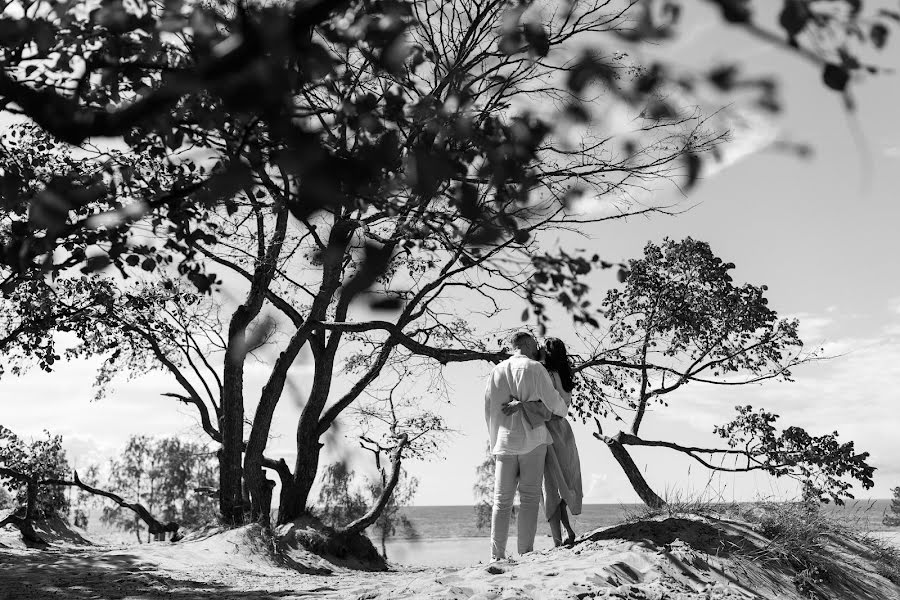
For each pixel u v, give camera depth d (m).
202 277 4.88
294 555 15.46
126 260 4.99
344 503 19.95
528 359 7.90
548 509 7.89
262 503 18.34
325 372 18.78
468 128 2.21
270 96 1.68
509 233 2.39
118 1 3.01
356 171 1.73
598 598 5.27
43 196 3.16
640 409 17.38
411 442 20.05
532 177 2.32
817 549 7.99
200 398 20.62
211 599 7.45
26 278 5.53
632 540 7.20
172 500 53.25
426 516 197.75
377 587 7.18
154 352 20.30
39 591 7.68
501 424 7.87
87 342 18.78
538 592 5.48
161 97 2.21
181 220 4.48
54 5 3.28
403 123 2.35
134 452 54.25
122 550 11.93
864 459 15.17
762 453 15.66
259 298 17.31
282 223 12.94
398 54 2.33
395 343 17.14
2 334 16.53
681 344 17.11
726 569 6.68
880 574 8.04
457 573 6.75
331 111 2.33
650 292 17.12
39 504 19.77
